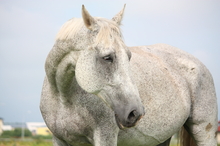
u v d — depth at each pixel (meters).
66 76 3.78
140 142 4.51
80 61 3.52
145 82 4.42
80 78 3.52
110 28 3.45
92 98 3.92
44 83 4.32
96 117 3.94
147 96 4.37
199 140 5.07
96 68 3.43
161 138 4.73
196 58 5.43
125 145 4.49
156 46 5.34
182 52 5.35
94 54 3.43
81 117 3.95
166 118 4.58
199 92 5.06
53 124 4.11
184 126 5.31
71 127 3.97
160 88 4.56
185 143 5.50
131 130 4.29
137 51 4.87
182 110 4.78
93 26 3.49
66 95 3.94
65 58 3.73
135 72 4.38
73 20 3.75
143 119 4.32
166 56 5.10
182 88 4.86
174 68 5.03
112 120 3.98
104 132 3.97
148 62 4.70
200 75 5.08
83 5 3.42
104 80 3.42
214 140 5.14
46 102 4.18
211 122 5.09
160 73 4.68
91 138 4.07
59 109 4.09
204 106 5.05
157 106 4.46
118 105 3.36
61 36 3.70
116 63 3.37
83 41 3.53
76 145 4.27
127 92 3.33
